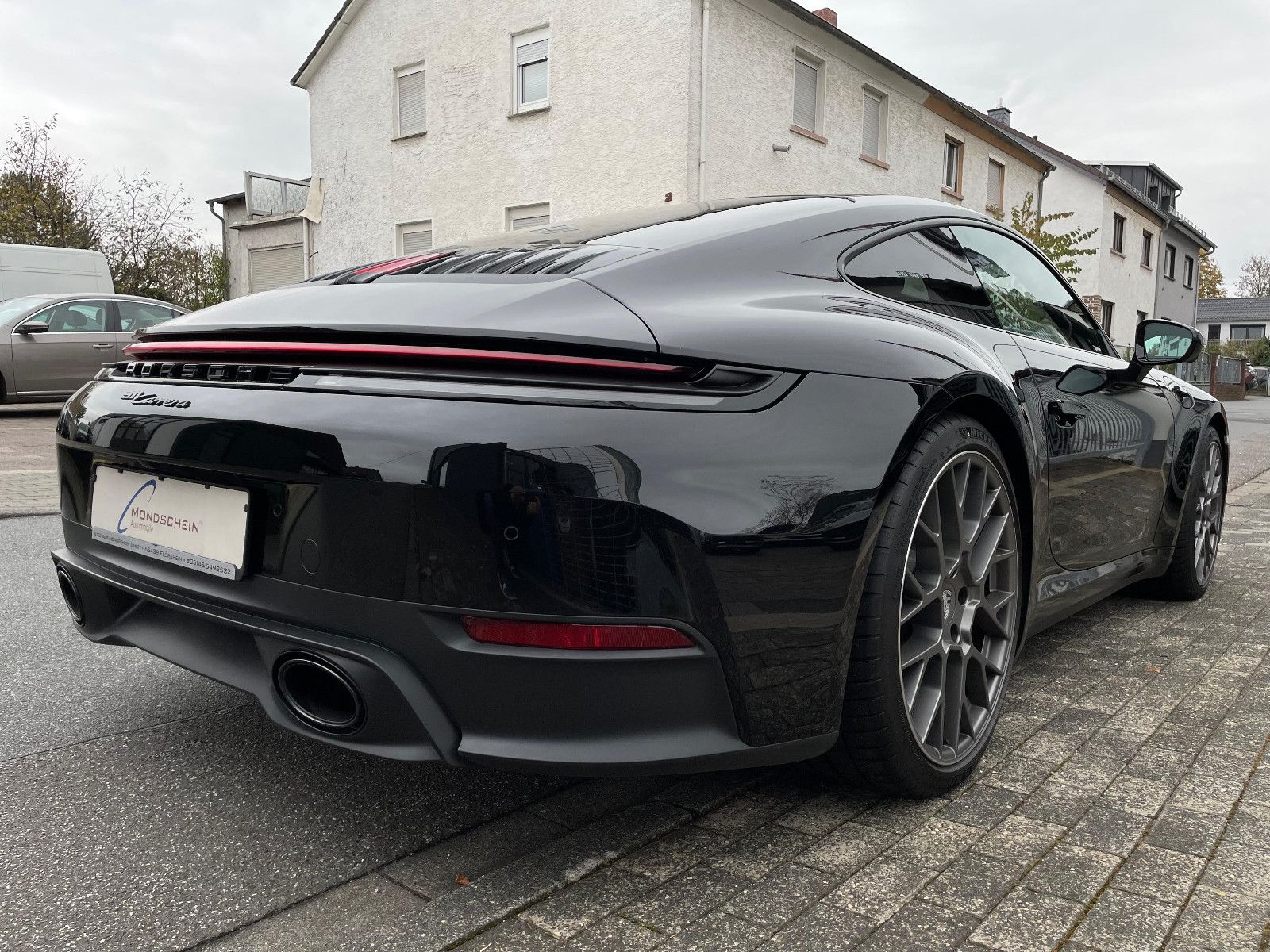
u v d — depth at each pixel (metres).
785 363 1.63
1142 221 31.14
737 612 1.53
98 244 29.78
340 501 1.51
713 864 1.70
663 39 13.02
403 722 1.53
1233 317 65.69
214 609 1.74
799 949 1.44
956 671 2.02
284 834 1.86
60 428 2.15
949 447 1.90
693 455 1.49
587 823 1.91
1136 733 2.33
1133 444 3.02
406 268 1.99
